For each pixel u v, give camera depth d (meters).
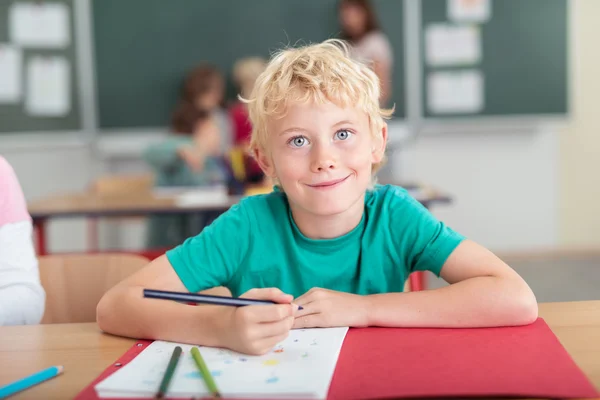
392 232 1.05
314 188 0.92
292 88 0.92
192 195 2.84
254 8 4.24
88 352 0.81
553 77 4.27
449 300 0.86
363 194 1.01
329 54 0.98
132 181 3.51
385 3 4.19
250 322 0.76
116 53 4.22
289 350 0.77
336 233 1.04
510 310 0.84
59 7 4.14
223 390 0.65
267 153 1.02
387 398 0.63
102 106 4.24
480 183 4.49
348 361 0.73
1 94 4.08
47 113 4.17
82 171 4.36
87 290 1.30
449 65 4.25
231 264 1.07
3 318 1.08
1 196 1.17
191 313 0.84
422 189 2.63
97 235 4.08
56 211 2.45
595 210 4.52
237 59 4.26
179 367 0.73
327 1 4.21
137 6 4.21
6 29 4.08
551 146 4.47
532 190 4.50
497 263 0.94
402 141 4.30
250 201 1.10
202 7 4.24
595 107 4.43
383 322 0.86
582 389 0.63
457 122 4.29
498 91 4.27
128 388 0.66
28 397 0.66
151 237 3.50
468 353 0.74
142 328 0.85
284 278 1.07
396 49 4.22
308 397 0.63
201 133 3.67
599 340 0.78
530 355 0.73
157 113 4.26
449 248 1.00
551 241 4.54
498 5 4.22
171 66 4.25
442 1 4.21
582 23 4.35
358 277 1.06
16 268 1.14
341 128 0.92
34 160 4.26
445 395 0.62
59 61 4.16
